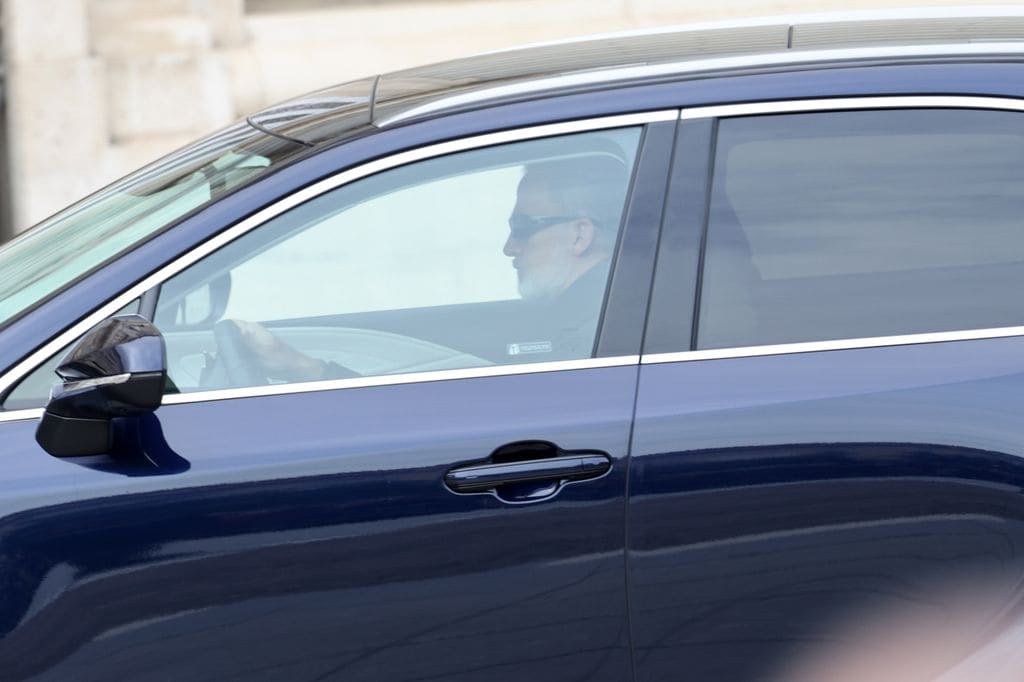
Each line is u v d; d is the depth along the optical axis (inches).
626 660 389.4
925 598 389.7
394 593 383.2
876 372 393.4
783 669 392.5
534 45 535.8
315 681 387.2
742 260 404.8
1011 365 394.9
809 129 413.7
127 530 378.3
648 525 383.2
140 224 434.3
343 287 408.8
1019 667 386.6
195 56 1156.5
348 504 381.4
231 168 440.8
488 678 388.8
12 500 378.3
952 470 385.1
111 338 371.9
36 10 1072.8
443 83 465.7
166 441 386.3
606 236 407.8
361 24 1277.1
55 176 1093.8
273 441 386.0
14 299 424.8
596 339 399.9
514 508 381.7
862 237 408.8
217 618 382.0
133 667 382.9
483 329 408.2
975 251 409.1
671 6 1321.4
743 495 383.6
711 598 386.6
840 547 386.0
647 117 412.5
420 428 387.2
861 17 513.3
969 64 420.2
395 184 410.6
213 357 401.7
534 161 413.1
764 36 478.0
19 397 392.2
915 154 414.0
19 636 377.7
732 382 391.5
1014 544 387.2
